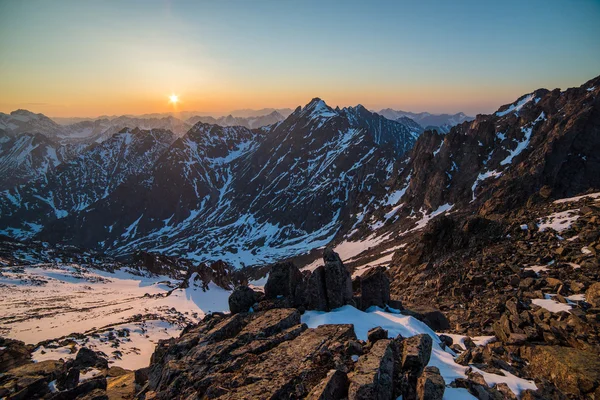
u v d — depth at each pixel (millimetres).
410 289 43281
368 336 17000
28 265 104312
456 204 110875
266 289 25891
